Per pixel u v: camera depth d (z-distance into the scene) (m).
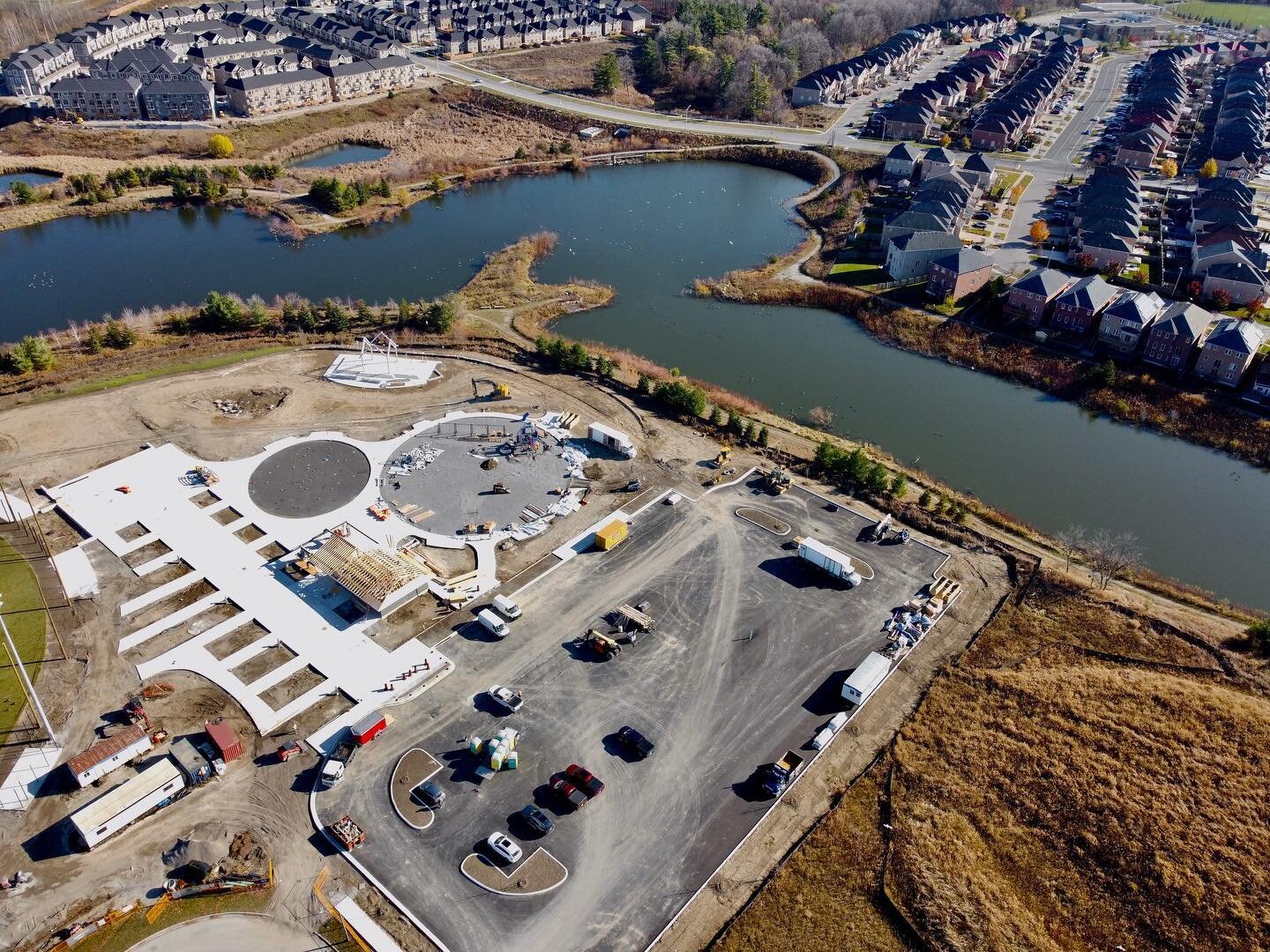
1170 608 83.69
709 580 84.19
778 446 104.94
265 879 58.44
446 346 122.94
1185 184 188.88
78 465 96.50
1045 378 121.88
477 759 66.69
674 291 146.12
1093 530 95.19
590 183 193.25
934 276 138.38
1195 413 113.19
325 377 114.19
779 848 61.53
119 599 80.00
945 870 59.97
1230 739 69.56
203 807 62.94
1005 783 66.19
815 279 148.25
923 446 109.19
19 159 180.00
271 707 70.38
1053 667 76.25
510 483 95.75
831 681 74.12
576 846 60.94
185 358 117.81
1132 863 60.88
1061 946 56.59
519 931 55.91
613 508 93.12
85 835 59.19
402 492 93.88
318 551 83.81
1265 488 103.50
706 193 189.38
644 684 73.25
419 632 77.69
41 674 72.50
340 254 154.75
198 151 192.75
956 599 83.38
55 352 117.25
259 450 99.88
